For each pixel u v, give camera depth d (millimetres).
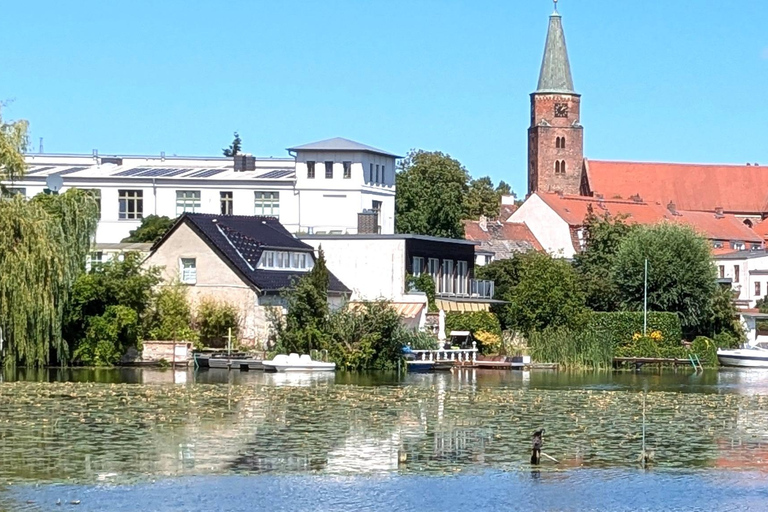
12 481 54156
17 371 107125
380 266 139750
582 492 54031
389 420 73938
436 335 132625
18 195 104062
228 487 53656
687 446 65875
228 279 124625
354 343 117312
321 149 172750
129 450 61500
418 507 51062
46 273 101750
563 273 145250
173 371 111125
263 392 89250
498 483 55469
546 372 129000
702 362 145000
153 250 127438
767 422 76750
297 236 141125
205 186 171625
